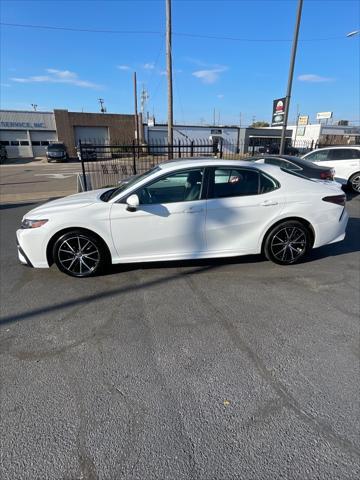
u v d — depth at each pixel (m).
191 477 1.56
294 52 11.90
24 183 14.96
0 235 5.98
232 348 2.55
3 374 2.29
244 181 3.94
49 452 1.70
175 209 3.74
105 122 35.53
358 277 3.84
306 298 3.33
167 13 13.62
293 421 1.87
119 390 2.13
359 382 2.17
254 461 1.64
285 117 12.88
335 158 10.17
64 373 2.29
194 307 3.18
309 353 2.48
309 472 1.58
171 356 2.46
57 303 3.30
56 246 3.77
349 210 7.62
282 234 4.07
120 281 3.77
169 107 14.66
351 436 1.77
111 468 1.61
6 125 33.28
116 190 4.24
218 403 2.01
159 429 1.83
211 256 3.97
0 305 3.28
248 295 3.40
